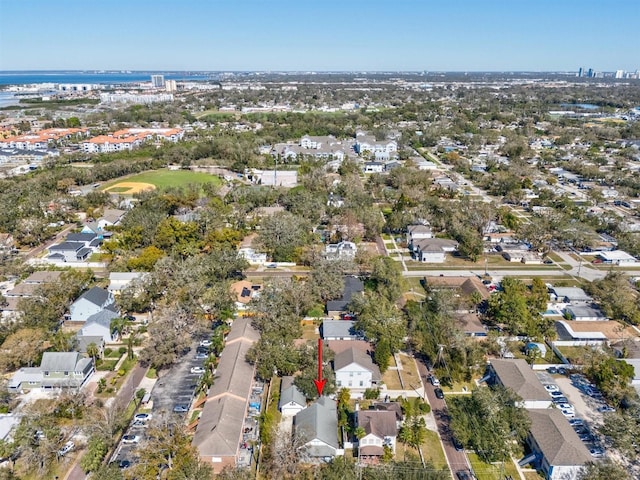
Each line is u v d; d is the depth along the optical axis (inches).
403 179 7844.5
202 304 4018.2
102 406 3016.7
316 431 2657.5
